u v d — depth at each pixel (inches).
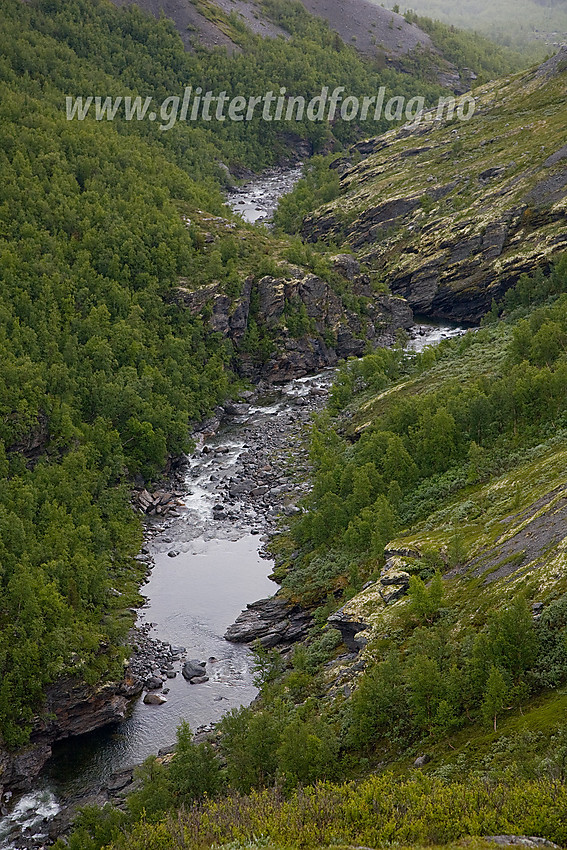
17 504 4156.0
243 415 6471.5
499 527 3309.5
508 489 3683.6
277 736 2546.8
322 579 3831.2
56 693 3171.8
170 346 6314.0
